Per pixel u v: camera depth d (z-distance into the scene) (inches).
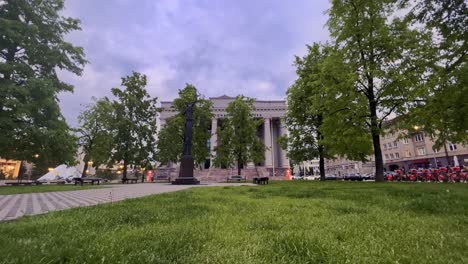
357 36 722.2
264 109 2586.1
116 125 1512.1
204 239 121.5
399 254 99.0
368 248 107.0
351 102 690.2
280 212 207.5
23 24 874.8
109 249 104.6
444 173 836.6
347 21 722.2
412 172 1092.5
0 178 2354.8
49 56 938.1
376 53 706.8
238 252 100.2
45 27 968.9
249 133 1632.6
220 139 1681.8
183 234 127.9
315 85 845.2
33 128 799.1
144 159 1596.9
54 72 994.7
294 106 1127.0
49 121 864.9
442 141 585.9
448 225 146.9
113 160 1505.9
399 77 610.9
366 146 888.9
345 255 97.3
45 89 840.3
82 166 2369.6
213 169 2106.3
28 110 806.5
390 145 2445.9
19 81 872.3
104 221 170.7
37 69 952.3
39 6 960.3
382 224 152.8
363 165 2797.7
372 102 710.5
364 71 653.3
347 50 725.3
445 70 475.2
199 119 1595.7
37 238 125.9
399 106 656.4
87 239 124.0
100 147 1446.9
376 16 706.8
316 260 94.3
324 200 294.8
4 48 880.9
